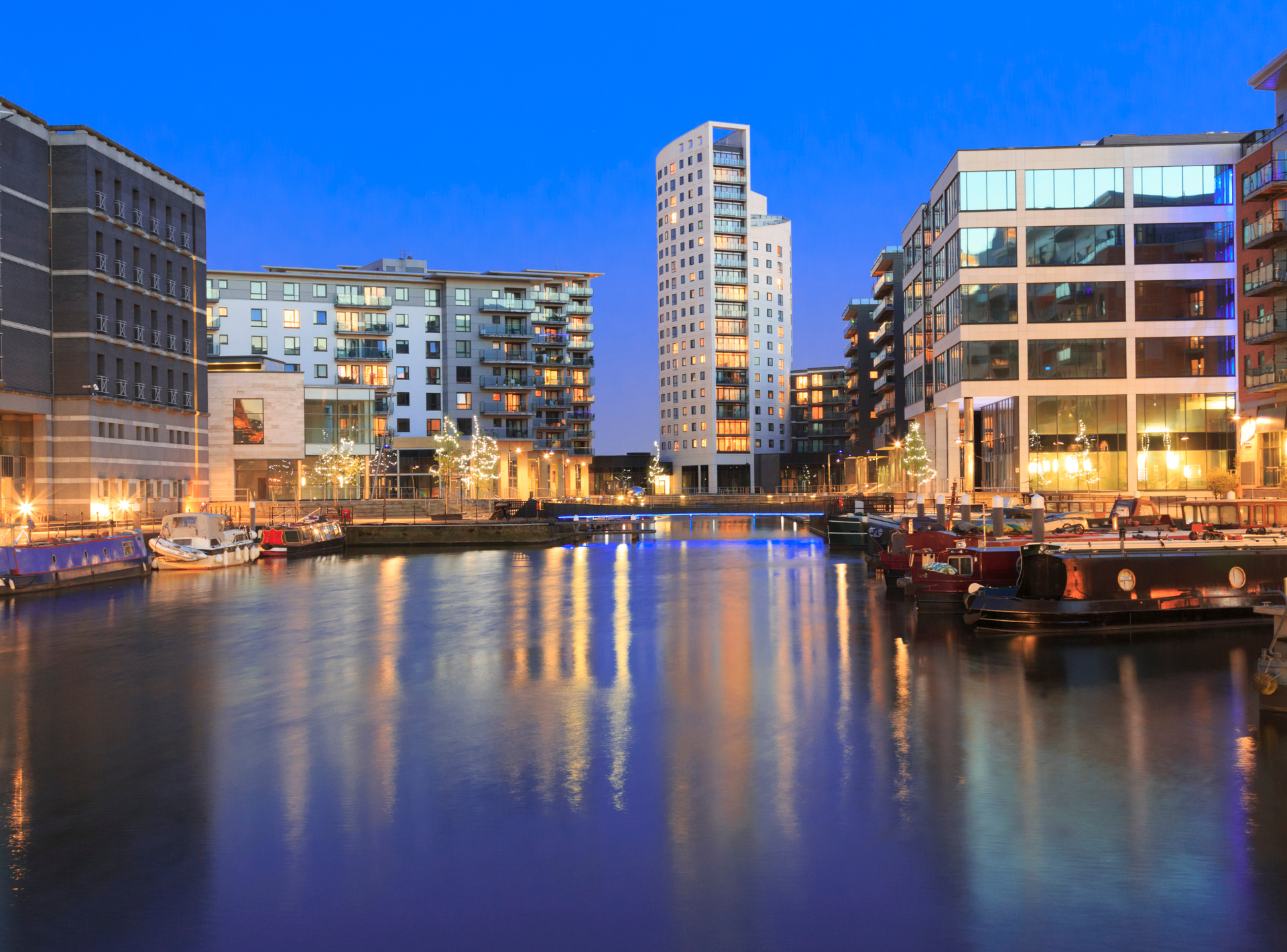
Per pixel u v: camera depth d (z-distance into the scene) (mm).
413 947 7945
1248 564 23453
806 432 192375
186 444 65562
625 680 18719
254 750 14000
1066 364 68312
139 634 25594
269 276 108688
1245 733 13938
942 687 17297
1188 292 67438
